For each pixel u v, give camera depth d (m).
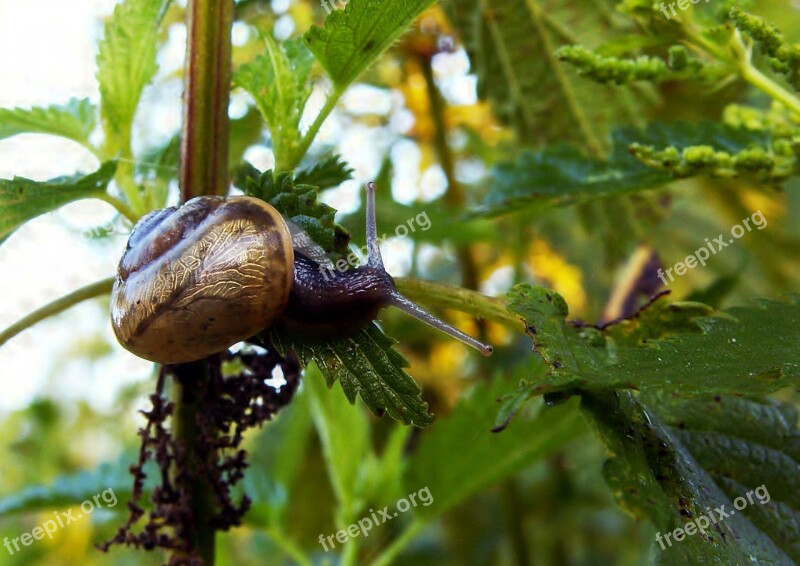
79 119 0.13
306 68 0.12
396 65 0.22
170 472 0.12
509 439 0.15
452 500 0.16
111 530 0.26
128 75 0.12
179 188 0.12
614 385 0.10
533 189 0.14
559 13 0.17
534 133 0.18
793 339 0.10
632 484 0.10
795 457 0.11
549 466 0.24
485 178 0.24
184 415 0.12
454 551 0.25
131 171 0.12
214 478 0.12
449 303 0.11
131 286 0.11
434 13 0.20
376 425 0.22
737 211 0.20
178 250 0.11
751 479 0.11
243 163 0.12
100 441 0.29
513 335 0.22
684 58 0.12
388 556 0.16
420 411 0.11
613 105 0.18
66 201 0.12
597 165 0.14
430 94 0.22
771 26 0.11
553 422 0.15
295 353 0.11
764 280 0.21
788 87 0.15
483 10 0.18
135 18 0.12
